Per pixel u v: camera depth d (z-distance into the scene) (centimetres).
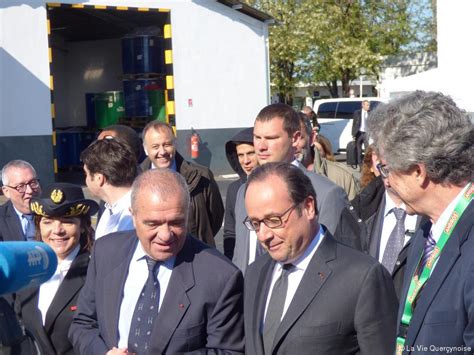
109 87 2436
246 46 2148
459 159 237
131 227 425
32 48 1839
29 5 1827
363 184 464
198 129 2080
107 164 434
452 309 231
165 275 329
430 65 3253
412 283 256
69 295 395
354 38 3203
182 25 2045
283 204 289
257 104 2177
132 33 2172
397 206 416
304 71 3316
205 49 2078
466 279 228
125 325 329
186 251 331
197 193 573
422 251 263
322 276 296
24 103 1836
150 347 318
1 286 163
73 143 2292
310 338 290
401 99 252
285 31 3125
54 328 392
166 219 311
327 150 643
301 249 296
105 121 2323
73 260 406
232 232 516
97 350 330
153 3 2003
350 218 414
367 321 289
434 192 244
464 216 237
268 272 317
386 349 287
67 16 2105
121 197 438
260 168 299
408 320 253
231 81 2127
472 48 1750
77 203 401
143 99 2147
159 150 566
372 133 256
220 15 2094
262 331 307
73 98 2483
